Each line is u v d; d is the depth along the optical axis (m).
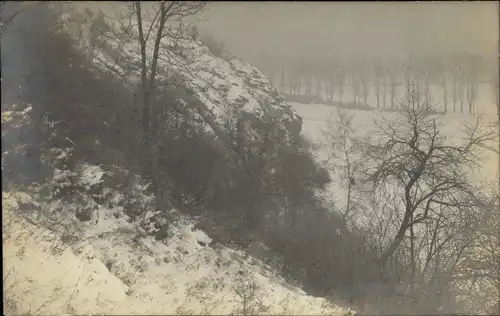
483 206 13.84
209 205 14.67
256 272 11.32
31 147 11.22
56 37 14.40
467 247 13.53
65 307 7.60
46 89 13.05
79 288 8.16
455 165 14.16
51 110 12.66
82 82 14.31
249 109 19.80
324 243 14.72
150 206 12.17
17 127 11.20
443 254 13.62
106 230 10.73
